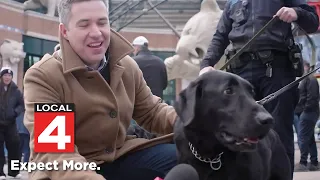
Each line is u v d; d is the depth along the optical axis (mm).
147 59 7887
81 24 2820
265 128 2508
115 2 19328
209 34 11156
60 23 2898
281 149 3480
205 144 2787
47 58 2928
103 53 2906
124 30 21859
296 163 9711
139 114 3398
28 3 19750
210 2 11445
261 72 4195
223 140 2672
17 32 18594
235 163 2818
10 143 8664
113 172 3195
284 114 4184
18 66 18156
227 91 2670
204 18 11273
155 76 7855
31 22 19266
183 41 11234
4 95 8594
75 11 2812
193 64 11172
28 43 19250
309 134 9055
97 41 2850
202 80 2752
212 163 2842
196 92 2721
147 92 3381
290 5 4195
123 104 3053
